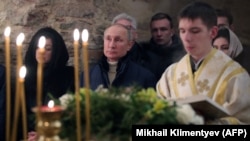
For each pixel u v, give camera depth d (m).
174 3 6.15
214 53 3.82
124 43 4.64
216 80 3.74
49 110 2.34
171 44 5.55
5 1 6.14
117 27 4.67
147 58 5.46
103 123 2.70
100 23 6.12
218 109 2.95
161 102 2.72
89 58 5.99
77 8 6.11
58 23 6.08
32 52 5.20
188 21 3.73
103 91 2.86
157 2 6.14
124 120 2.67
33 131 4.66
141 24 6.08
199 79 3.78
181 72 3.88
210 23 3.74
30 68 5.17
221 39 4.79
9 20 6.09
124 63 4.65
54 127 2.35
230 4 6.21
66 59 5.29
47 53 5.21
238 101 3.62
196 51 3.79
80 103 2.75
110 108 2.72
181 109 2.74
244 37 6.16
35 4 6.09
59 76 5.21
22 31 6.04
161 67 5.41
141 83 4.59
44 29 5.32
